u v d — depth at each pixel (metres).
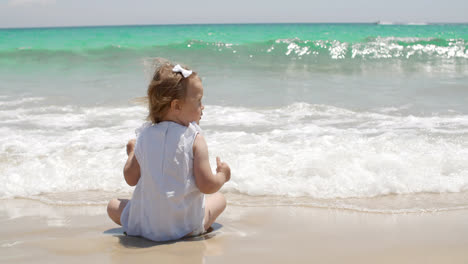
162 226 2.25
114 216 2.49
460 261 2.02
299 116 5.62
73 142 4.48
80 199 3.14
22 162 3.87
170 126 2.22
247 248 2.19
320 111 5.90
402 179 3.35
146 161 2.22
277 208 2.92
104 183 3.43
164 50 13.53
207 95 7.14
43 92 7.49
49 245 2.22
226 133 4.68
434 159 3.67
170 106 2.20
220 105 6.36
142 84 8.23
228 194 3.23
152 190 2.22
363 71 10.05
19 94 7.32
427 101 6.55
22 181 3.46
